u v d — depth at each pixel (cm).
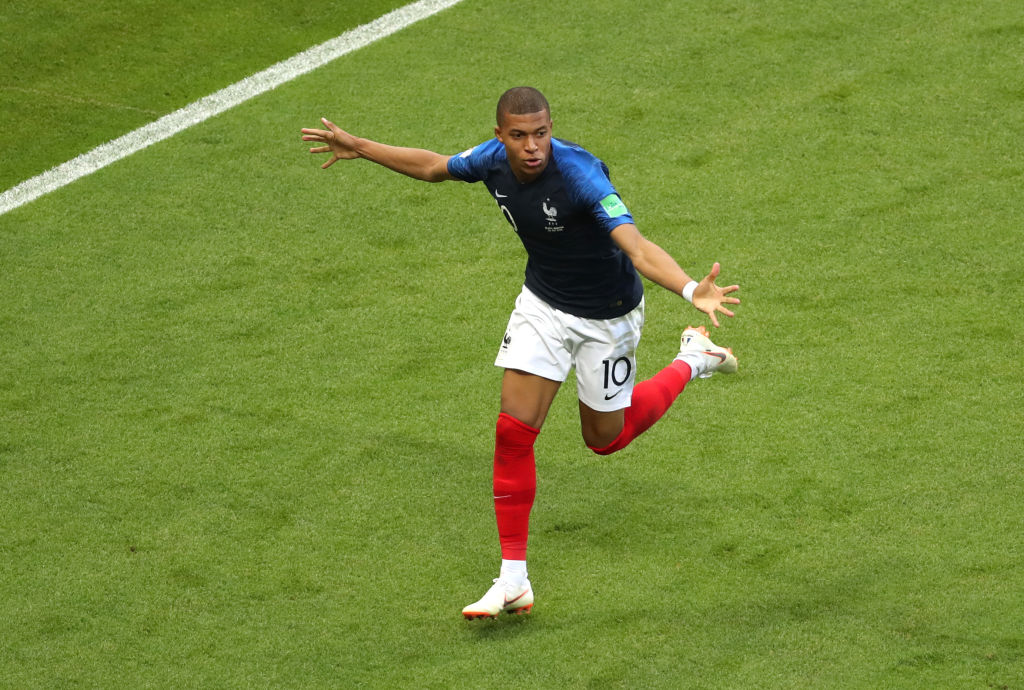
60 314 2369
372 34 3322
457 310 2369
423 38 3297
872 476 1920
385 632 1666
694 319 2327
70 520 1875
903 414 2052
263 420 2091
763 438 2014
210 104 3055
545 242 1598
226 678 1591
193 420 2092
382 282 2453
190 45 3278
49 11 3353
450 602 1720
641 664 1593
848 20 3291
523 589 1669
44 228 2628
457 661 1612
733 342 2248
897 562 1747
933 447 1975
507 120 1504
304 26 3372
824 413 2062
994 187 2656
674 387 1834
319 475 1967
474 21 3356
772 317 2309
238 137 2927
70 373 2211
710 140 2859
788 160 2778
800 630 1634
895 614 1652
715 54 3173
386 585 1752
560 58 3191
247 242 2578
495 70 3155
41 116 3006
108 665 1616
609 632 1650
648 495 1906
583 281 1628
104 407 2128
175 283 2456
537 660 1608
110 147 2902
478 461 1998
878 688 1532
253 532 1850
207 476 1964
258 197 2720
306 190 2739
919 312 2305
